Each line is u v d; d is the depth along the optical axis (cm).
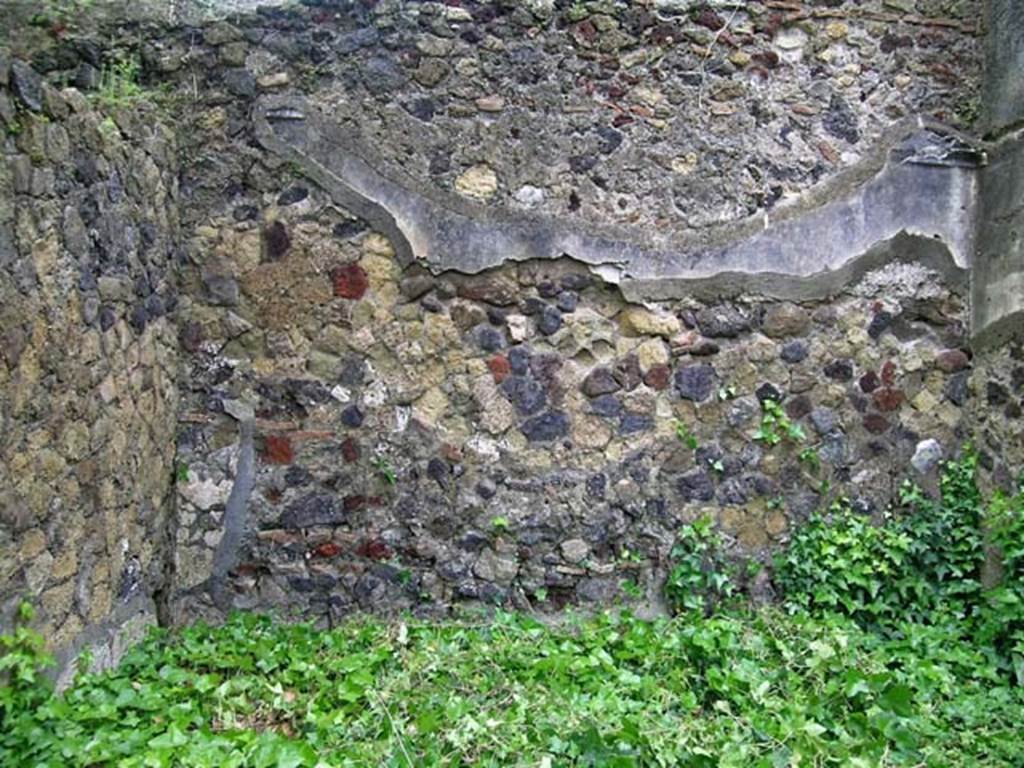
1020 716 337
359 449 411
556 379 419
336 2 408
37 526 282
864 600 418
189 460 405
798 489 427
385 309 411
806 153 427
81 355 309
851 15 430
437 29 412
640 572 421
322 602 409
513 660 358
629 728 298
